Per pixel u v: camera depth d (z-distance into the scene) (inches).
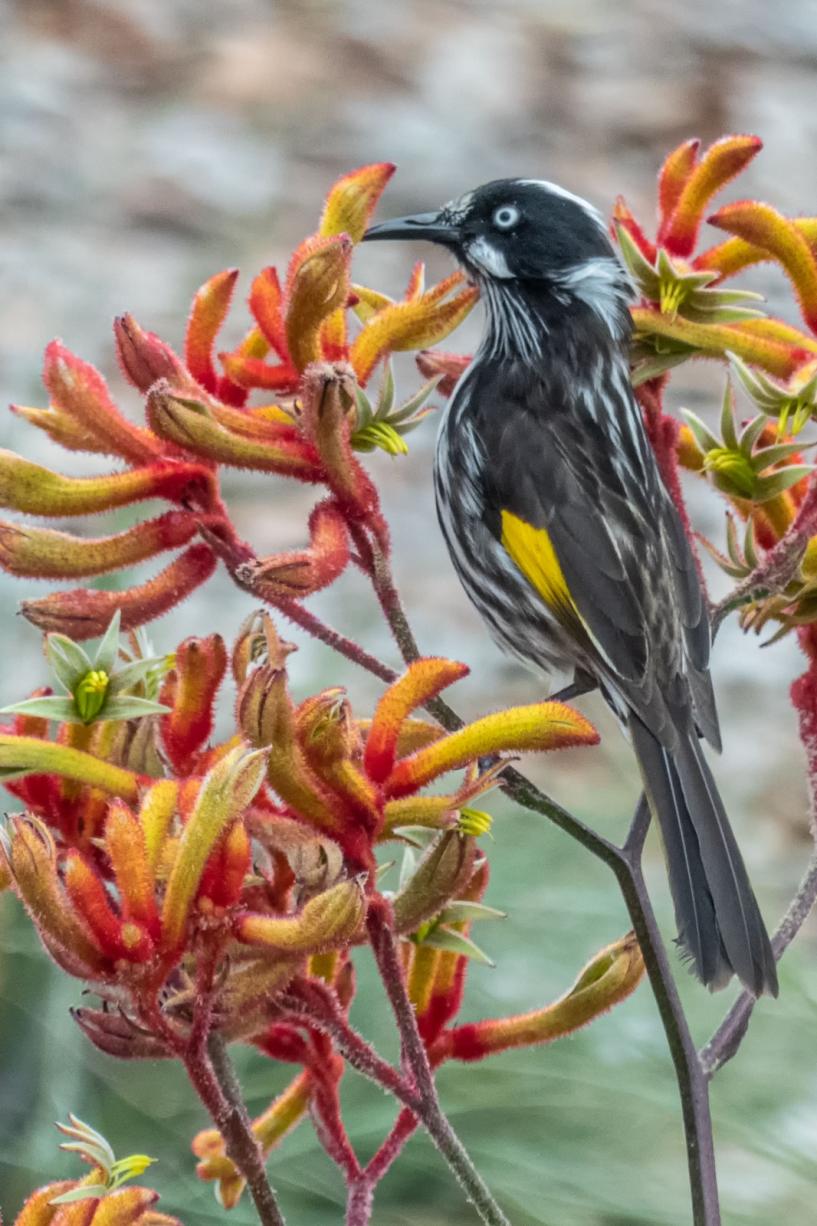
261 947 120.3
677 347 123.3
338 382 121.4
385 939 120.9
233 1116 120.6
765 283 156.5
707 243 165.6
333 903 120.2
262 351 122.4
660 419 124.0
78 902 120.1
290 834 120.6
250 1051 131.0
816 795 123.1
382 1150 122.0
